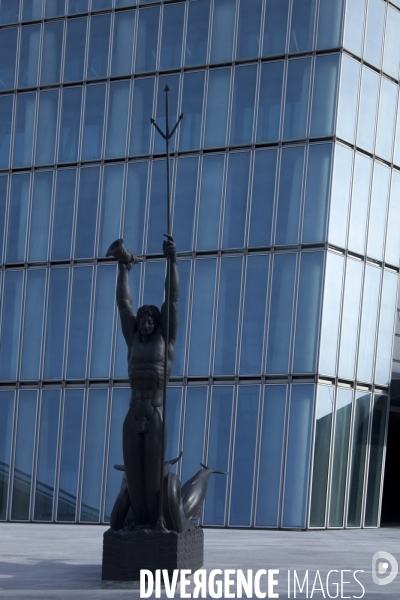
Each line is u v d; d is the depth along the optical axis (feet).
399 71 220.23
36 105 230.48
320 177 204.44
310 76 207.51
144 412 87.81
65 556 119.96
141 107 220.43
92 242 220.43
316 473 199.93
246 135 210.59
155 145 217.97
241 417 203.51
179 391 208.54
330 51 207.21
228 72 213.87
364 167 211.61
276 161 207.72
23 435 221.05
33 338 223.10
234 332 206.28
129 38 223.71
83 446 215.31
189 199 213.46
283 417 200.75
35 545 139.64
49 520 216.54
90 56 226.99
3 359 224.94
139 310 89.66
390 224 217.97
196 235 211.61
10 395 223.51
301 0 210.38
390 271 217.97
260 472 200.95
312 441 199.11
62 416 217.97
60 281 222.48
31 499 218.38
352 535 184.85
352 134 208.95
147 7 222.69
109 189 220.64
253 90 211.61
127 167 219.61
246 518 200.64
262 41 212.23
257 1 213.66
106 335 216.33
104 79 224.53
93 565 107.96
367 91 212.23
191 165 214.28
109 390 214.48
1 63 235.81
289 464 199.62
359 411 210.59
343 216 206.69
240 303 206.69
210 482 203.92
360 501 210.79
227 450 203.51
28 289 224.94
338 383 205.26
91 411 215.51
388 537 181.78
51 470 217.36
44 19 232.53
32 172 228.63
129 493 88.63
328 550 138.21
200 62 216.54
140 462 87.81
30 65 232.53
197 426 206.18
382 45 215.92
